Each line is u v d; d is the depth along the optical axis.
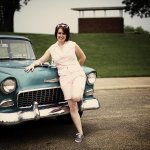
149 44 24.48
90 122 6.05
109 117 6.47
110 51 21.62
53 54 4.81
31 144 4.77
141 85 11.09
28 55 6.29
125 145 4.66
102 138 5.01
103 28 31.67
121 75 13.88
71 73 4.72
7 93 4.46
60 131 5.46
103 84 11.33
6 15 29.25
